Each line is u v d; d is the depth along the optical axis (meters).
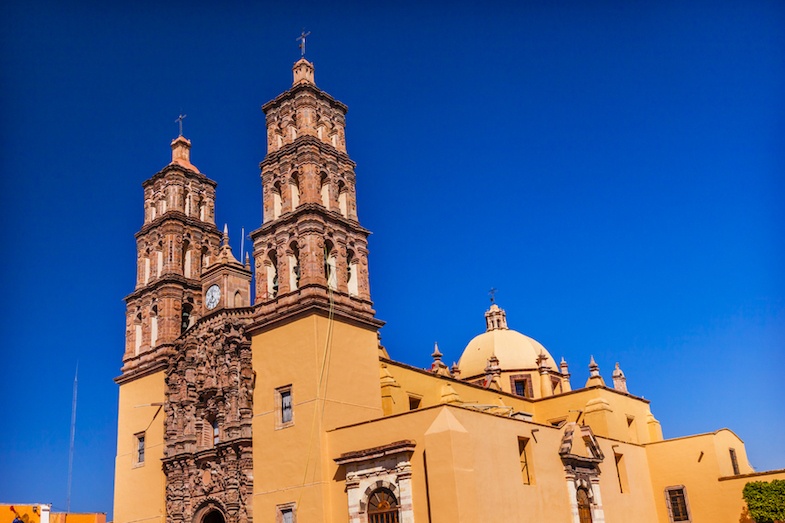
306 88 53.50
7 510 59.19
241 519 44.84
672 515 59.78
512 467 42.78
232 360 49.22
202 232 62.72
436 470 38.38
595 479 51.34
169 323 57.19
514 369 76.50
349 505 40.88
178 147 65.06
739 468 62.03
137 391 57.16
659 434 67.19
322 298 46.59
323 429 43.31
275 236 50.31
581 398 63.34
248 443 46.22
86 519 69.88
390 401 49.75
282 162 52.12
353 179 53.97
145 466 54.19
